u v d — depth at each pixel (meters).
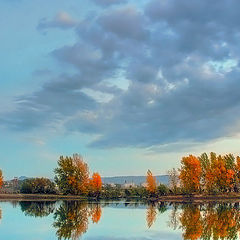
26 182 111.12
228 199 98.81
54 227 36.31
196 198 99.38
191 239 29.86
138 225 38.62
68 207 66.56
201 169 104.75
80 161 107.06
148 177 106.31
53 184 111.69
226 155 112.38
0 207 64.69
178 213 55.28
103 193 112.06
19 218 45.19
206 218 47.72
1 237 29.55
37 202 82.62
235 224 41.78
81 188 104.94
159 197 102.25
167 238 29.89
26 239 28.48
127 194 120.56
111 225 38.44
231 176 106.06
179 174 102.31
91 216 49.12
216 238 31.22
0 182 113.00
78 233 32.03
